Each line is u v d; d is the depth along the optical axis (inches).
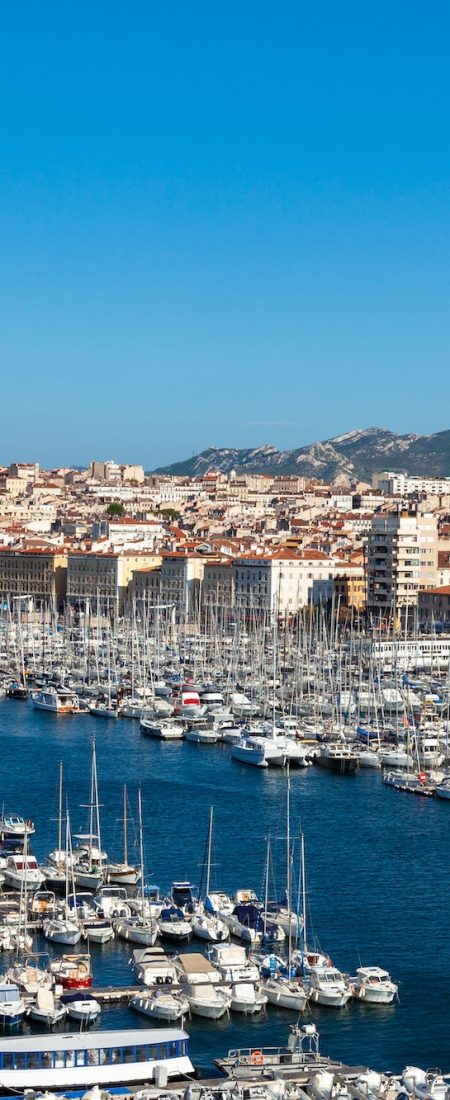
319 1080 5664.4
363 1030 6466.5
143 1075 5851.4
